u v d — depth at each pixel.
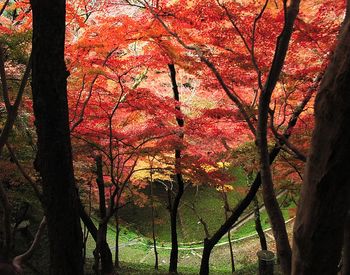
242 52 6.87
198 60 7.28
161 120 7.98
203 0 6.14
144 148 7.50
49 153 2.95
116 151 8.88
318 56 6.50
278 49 3.00
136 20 6.83
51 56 2.75
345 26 1.85
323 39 5.97
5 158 7.50
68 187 3.08
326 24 6.09
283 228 2.90
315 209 1.94
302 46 6.43
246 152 8.76
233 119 7.78
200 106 10.62
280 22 5.99
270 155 7.75
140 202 12.77
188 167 8.46
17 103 3.44
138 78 9.88
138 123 8.64
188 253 16.39
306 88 6.85
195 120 8.02
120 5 8.28
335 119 1.81
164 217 18.98
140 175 11.64
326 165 1.86
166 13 6.44
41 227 3.55
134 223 18.67
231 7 6.19
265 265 7.11
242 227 17.89
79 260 3.26
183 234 17.92
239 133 8.71
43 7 2.63
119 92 7.78
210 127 8.38
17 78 5.95
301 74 6.40
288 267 2.79
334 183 1.86
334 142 1.82
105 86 7.75
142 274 10.63
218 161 10.45
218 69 6.85
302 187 2.05
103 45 6.05
